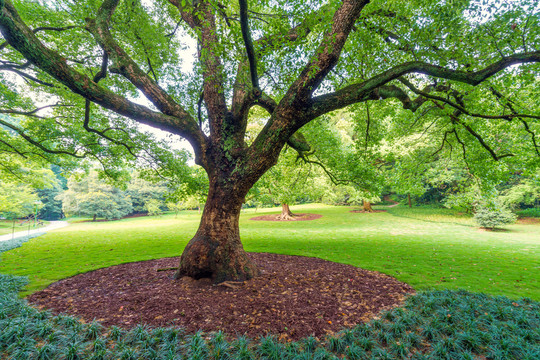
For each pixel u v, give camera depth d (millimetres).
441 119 8141
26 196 23797
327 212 28359
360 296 4797
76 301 4559
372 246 10523
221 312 4004
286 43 4305
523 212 20906
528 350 2920
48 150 8453
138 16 6262
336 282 5609
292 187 13406
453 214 21875
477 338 3252
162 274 6109
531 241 11578
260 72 5301
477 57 5109
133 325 3623
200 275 5320
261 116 11289
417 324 3697
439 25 4766
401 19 5414
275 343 3148
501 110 6867
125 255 8961
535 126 7309
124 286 5348
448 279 5949
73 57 7094
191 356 2865
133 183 39906
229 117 5449
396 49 5660
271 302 4383
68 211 31812
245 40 3996
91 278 6109
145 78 5055
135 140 8711
